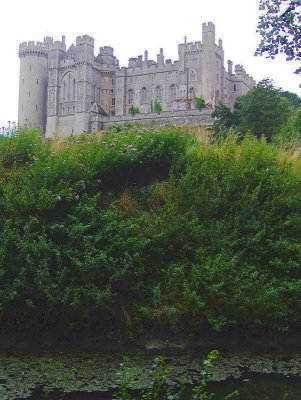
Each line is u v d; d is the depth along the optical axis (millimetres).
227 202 10031
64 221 9219
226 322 8141
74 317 8391
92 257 8547
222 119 46938
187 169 10578
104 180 10820
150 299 8508
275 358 7762
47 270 8273
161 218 9609
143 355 7867
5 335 8406
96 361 7578
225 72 99750
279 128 38031
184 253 9133
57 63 98875
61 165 9961
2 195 9734
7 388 6504
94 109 90312
